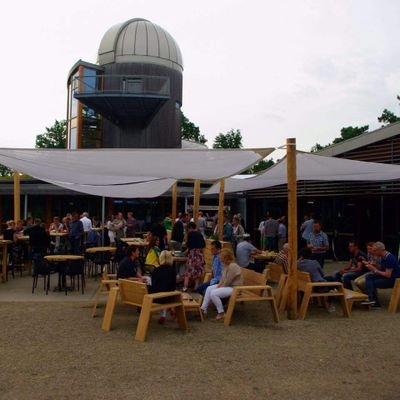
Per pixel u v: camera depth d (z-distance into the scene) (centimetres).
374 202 1559
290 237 805
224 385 482
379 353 598
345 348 620
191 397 449
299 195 1842
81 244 1360
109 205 2252
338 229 1709
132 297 694
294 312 792
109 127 2884
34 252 1145
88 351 597
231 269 798
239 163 851
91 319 774
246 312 852
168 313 800
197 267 1034
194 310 764
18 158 820
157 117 2916
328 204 1758
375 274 888
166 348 614
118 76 2609
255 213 2230
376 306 889
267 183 1461
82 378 498
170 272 715
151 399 444
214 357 576
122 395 453
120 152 765
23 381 489
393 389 475
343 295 812
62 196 2239
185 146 3575
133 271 804
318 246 1131
